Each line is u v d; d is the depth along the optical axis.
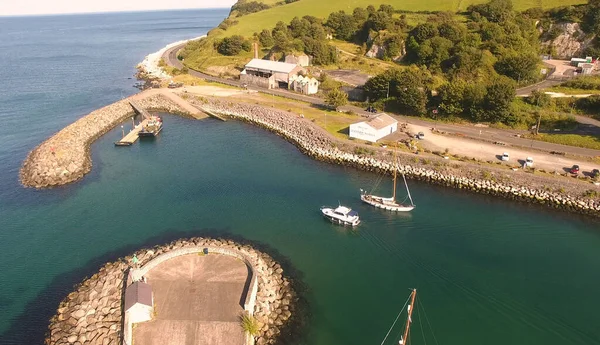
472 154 95.25
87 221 75.00
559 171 85.56
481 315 53.41
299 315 53.22
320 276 60.88
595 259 63.62
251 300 50.66
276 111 129.00
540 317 52.59
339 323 52.25
